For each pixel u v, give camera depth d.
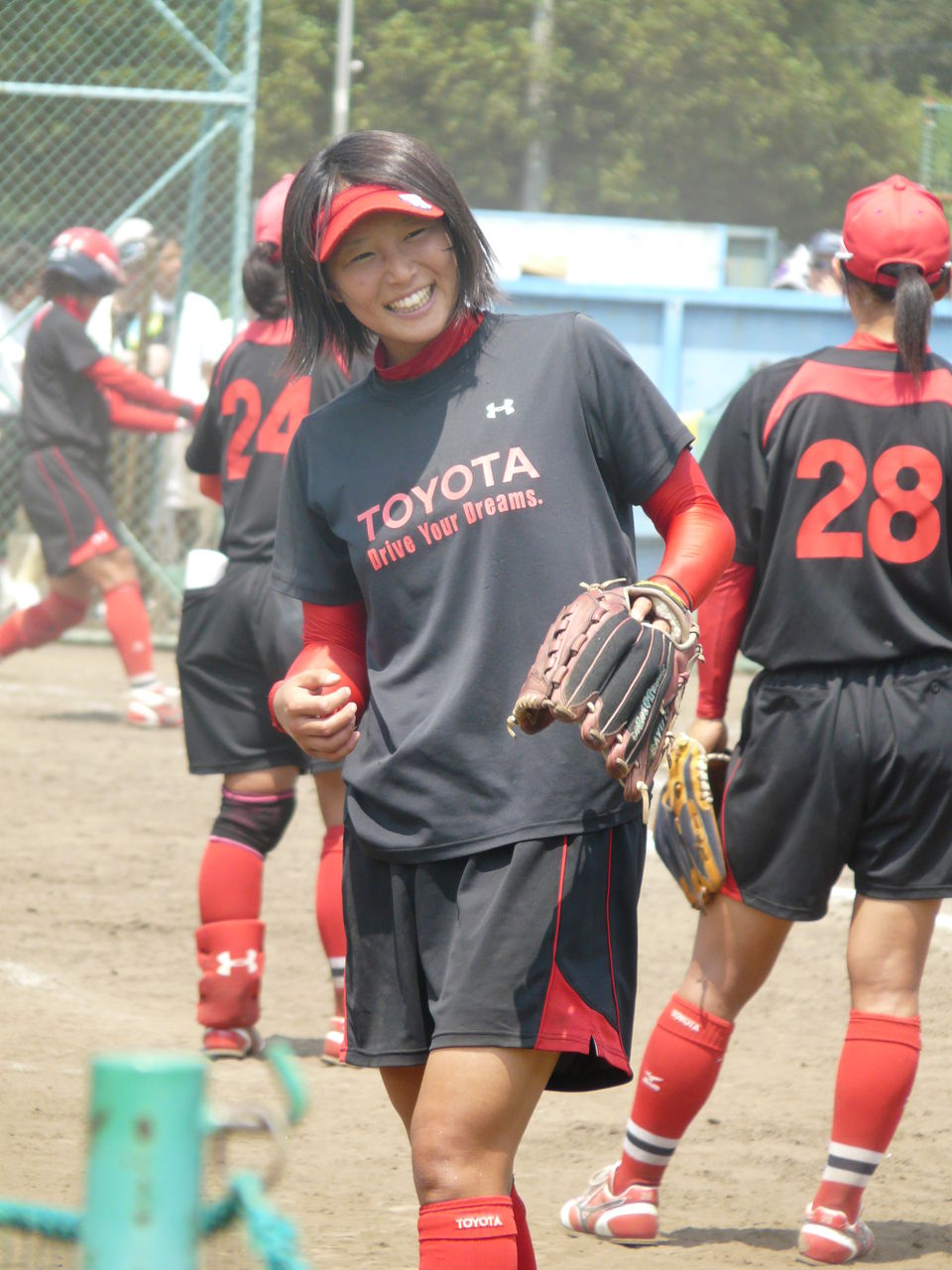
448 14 97.31
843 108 105.12
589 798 9.33
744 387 12.97
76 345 36.56
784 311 50.88
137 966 21.19
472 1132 9.00
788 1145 15.46
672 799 12.93
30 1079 16.28
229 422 17.94
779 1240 12.98
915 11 112.38
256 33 45.59
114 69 50.97
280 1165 5.43
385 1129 15.58
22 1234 6.00
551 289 51.16
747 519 12.84
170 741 36.53
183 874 25.83
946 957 22.08
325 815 17.66
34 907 23.47
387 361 10.03
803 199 104.50
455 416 9.67
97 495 37.56
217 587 17.58
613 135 100.94
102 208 54.91
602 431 9.73
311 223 9.67
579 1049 9.09
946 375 12.62
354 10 94.44
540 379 9.67
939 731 12.25
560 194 100.25
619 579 9.35
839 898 25.66
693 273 66.88
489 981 9.08
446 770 9.37
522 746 9.33
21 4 50.84
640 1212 12.85
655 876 26.92
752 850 12.65
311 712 9.78
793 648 12.53
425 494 9.59
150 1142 4.56
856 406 12.56
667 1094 12.78
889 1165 14.87
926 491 12.40
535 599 9.40
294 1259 4.84
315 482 10.00
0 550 48.78
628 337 51.25
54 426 37.09
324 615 10.41
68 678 44.72
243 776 17.70
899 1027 12.40
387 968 9.75
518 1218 9.84
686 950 22.77
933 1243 12.90
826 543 12.48
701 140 102.50
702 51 101.81
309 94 90.69
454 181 9.70
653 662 8.95
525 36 97.69
